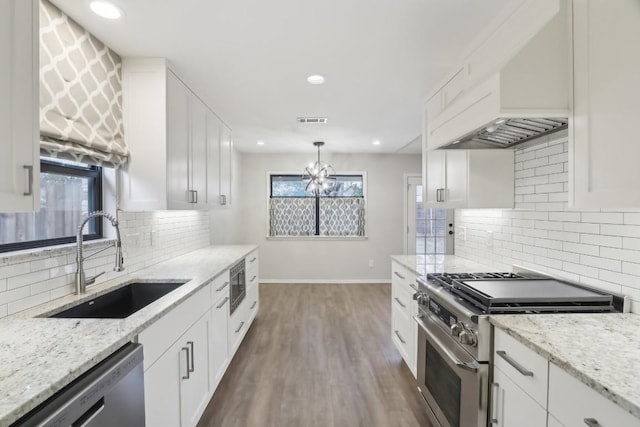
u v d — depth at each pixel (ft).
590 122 3.98
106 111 6.56
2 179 3.24
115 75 6.87
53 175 6.05
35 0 3.60
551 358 3.37
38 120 3.62
